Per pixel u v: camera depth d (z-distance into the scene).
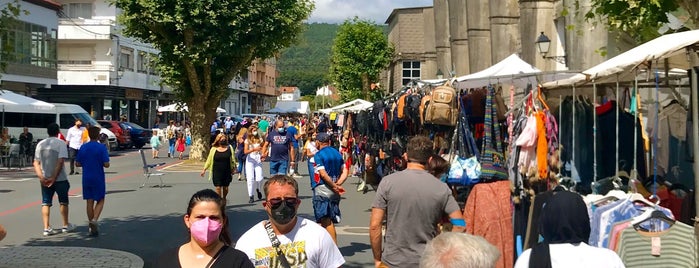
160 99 56.69
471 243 3.29
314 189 9.21
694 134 5.16
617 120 6.19
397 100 11.99
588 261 3.89
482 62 22.31
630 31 9.42
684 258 4.52
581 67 14.04
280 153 15.30
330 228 9.19
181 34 25.33
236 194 16.70
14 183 19.45
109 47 46.44
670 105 7.12
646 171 7.19
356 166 21.41
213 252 4.03
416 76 36.31
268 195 4.60
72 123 31.20
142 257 9.41
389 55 43.72
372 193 16.91
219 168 13.21
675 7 8.59
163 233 11.13
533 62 18.12
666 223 4.61
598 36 13.55
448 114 8.64
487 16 22.28
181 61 26.30
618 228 4.84
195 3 23.98
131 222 12.23
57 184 11.06
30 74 37.03
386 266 5.60
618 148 6.59
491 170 7.53
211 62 26.83
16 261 8.89
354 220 12.60
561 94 7.84
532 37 18.14
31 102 26.84
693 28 8.94
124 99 50.44
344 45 44.69
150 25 24.86
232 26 24.77
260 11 25.03
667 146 7.18
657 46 5.41
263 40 25.66
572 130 7.37
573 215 3.98
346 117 25.34
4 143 25.12
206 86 26.84
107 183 19.22
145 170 18.64
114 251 9.54
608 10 9.15
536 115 6.93
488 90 7.91
